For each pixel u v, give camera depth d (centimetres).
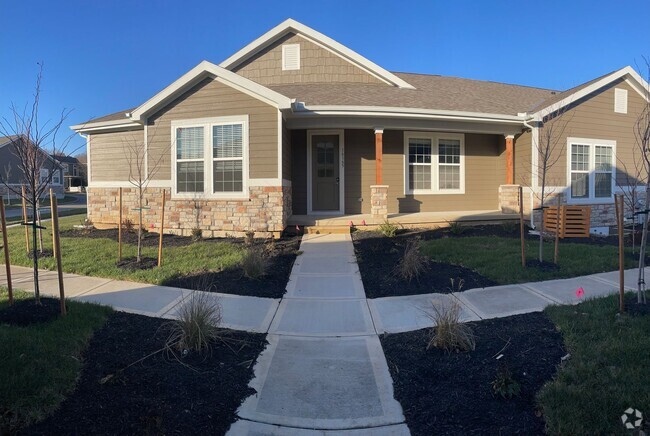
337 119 1038
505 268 638
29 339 356
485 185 1280
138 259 691
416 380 337
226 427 279
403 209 1202
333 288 582
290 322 464
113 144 1118
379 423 286
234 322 459
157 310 482
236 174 940
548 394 294
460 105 1145
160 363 353
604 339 373
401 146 1198
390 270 648
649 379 303
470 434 267
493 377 329
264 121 922
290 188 1102
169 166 976
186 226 967
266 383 338
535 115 1077
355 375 349
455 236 909
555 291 544
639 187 1205
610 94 1181
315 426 284
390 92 1224
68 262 697
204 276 621
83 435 255
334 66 1330
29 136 517
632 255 730
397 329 441
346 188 1176
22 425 261
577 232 962
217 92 941
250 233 880
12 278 618
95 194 1126
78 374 323
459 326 397
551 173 1109
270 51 1326
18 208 2544
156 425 262
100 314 442
